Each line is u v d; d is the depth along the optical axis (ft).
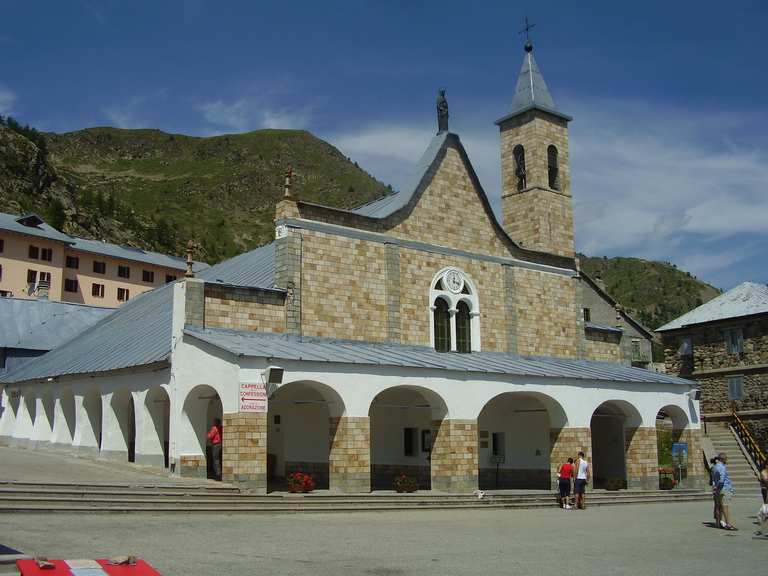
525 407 130.52
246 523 69.92
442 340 124.67
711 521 91.30
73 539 53.52
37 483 72.74
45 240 296.51
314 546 57.41
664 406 134.51
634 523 87.04
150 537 57.00
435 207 126.82
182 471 92.68
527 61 157.89
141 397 105.09
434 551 57.88
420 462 121.70
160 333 115.24
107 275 326.03
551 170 155.02
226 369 88.69
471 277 130.00
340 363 94.02
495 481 132.36
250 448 85.35
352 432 94.27
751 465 160.45
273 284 110.52
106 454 112.37
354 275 114.52
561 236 151.12
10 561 41.65
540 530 76.18
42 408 141.79
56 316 193.57
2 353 175.11
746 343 181.47
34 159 438.40
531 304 138.72
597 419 145.69
